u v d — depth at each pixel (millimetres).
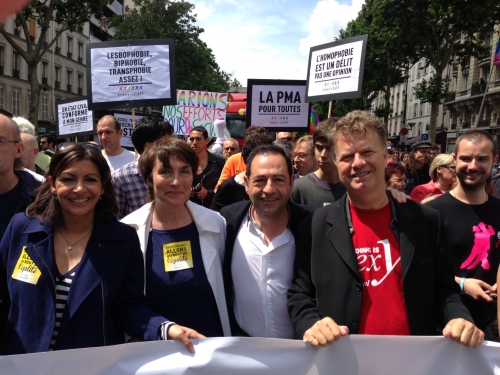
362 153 2016
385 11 24984
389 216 2105
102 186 2207
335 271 2068
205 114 10867
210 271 2359
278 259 2354
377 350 1961
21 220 2178
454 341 1947
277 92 6125
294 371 1987
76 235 2197
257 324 2346
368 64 32469
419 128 50375
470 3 20516
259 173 2270
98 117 30500
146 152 2400
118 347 1942
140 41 5184
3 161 2633
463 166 2803
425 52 26797
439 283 2105
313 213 2289
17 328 2012
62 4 20391
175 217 2424
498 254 2705
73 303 2037
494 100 33719
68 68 40125
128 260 2219
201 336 2012
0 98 31594
